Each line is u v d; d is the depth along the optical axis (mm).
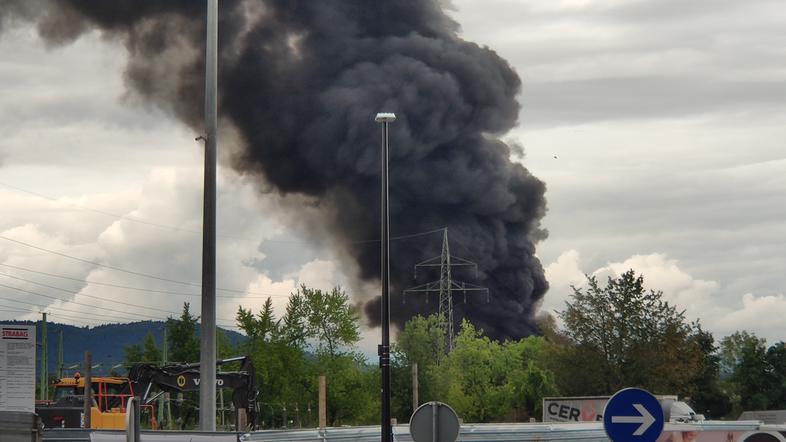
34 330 18703
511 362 76125
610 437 14508
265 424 71250
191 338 86812
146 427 48406
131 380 45469
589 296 58469
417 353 72375
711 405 76625
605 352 57688
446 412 19484
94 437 23609
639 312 57875
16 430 15789
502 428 28094
